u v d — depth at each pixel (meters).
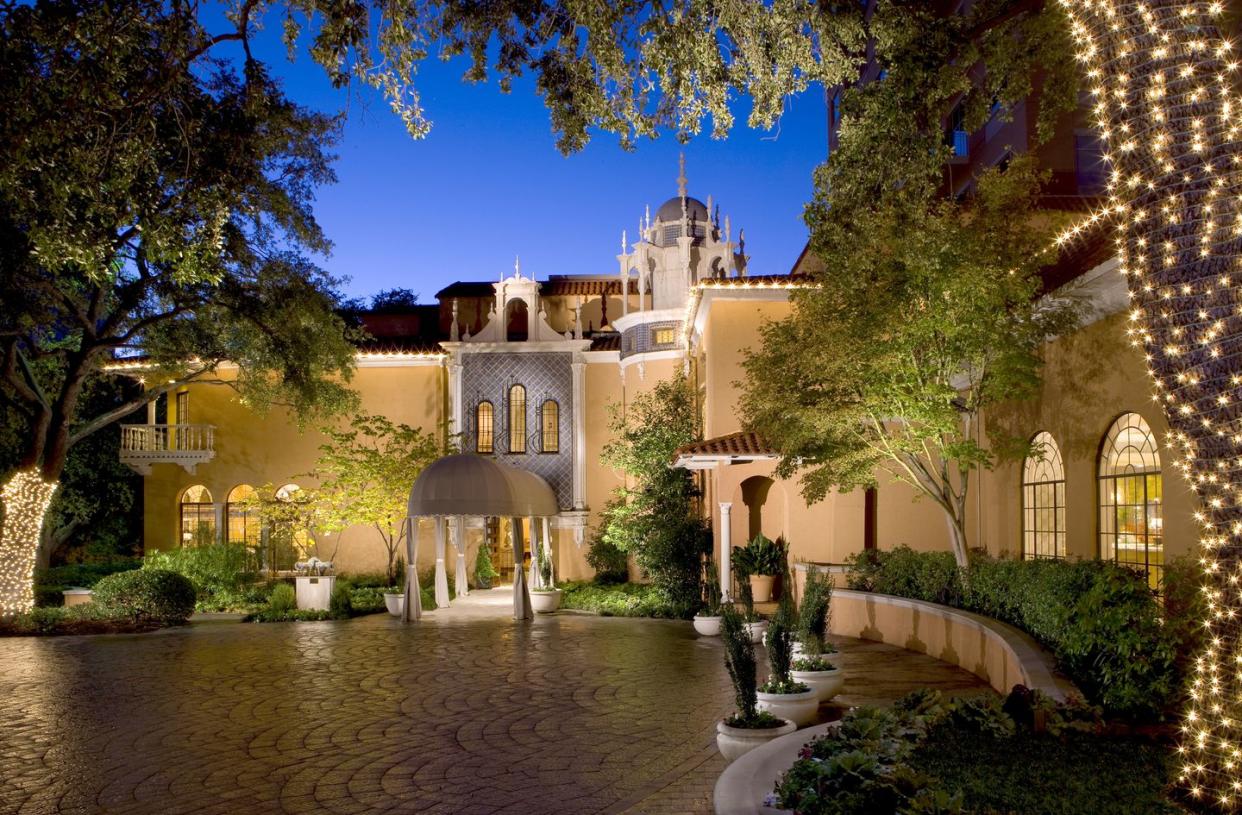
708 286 25.30
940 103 12.97
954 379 19.72
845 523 23.50
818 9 11.97
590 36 11.40
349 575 33.03
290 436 33.75
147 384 33.03
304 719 12.27
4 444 29.81
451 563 33.25
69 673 16.27
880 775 6.25
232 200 12.01
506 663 16.91
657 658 17.30
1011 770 6.90
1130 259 6.25
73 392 25.70
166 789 9.15
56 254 10.40
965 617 14.64
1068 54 12.61
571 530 33.94
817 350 16.39
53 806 8.68
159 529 33.59
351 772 9.67
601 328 37.75
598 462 34.31
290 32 11.12
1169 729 8.16
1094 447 14.49
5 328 24.30
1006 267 15.19
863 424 17.52
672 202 35.16
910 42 12.42
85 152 10.31
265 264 25.72
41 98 9.88
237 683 15.09
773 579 24.89
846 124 13.18
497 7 12.03
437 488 23.61
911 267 15.11
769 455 21.88
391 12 10.85
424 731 11.50
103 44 9.97
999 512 18.78
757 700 10.67
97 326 28.44
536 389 34.41
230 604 27.36
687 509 27.75
